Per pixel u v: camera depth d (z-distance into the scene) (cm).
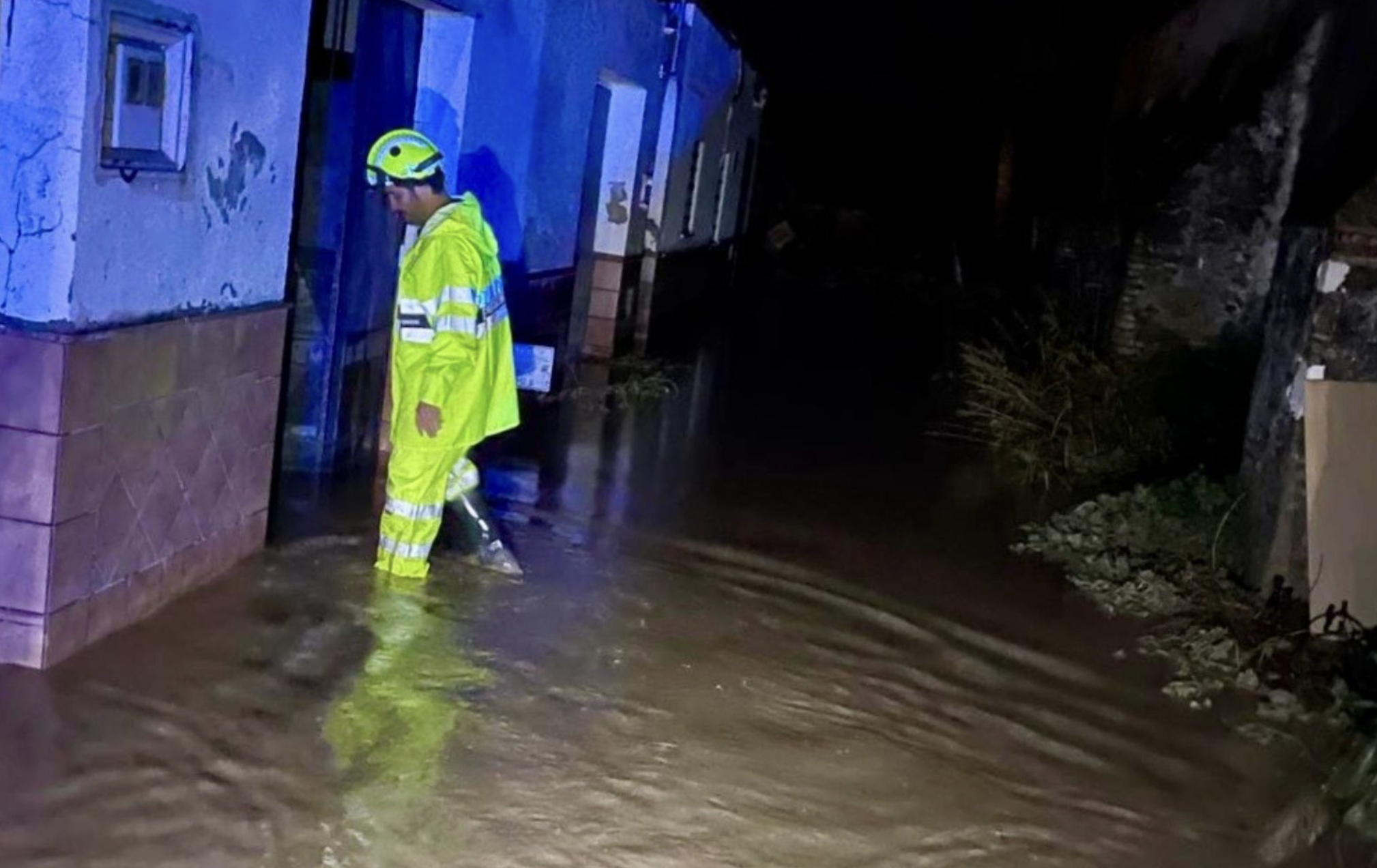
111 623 517
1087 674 645
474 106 891
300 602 585
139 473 515
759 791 479
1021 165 2673
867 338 1908
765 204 2878
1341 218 695
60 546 475
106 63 457
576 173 1188
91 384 473
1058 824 487
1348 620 662
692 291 1869
